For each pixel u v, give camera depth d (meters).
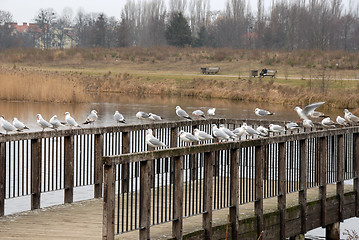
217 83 58.22
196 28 118.25
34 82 44.56
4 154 11.55
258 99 49.88
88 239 10.03
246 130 15.36
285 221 12.56
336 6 106.69
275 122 18.27
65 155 12.86
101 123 32.91
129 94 56.69
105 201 8.82
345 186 15.92
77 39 153.50
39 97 44.31
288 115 39.28
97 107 42.34
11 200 15.32
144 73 70.06
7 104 41.34
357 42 101.44
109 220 8.81
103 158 8.80
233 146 10.98
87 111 39.31
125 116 36.91
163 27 116.69
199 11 118.94
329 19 103.31
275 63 72.00
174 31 103.81
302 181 13.08
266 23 111.62
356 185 15.07
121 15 121.81
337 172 14.39
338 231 14.50
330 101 44.28
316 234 15.68
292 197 14.07
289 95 48.41
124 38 110.88
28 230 10.56
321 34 93.94
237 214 11.24
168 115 38.06
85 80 60.88
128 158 8.98
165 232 10.49
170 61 79.12
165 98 52.72
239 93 51.91
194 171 15.66
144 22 120.00
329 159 14.76
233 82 58.16
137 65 77.38
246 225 11.56
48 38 153.38
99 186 13.46
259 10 109.19
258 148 11.70
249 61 74.88
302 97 46.56
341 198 14.42
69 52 83.94
